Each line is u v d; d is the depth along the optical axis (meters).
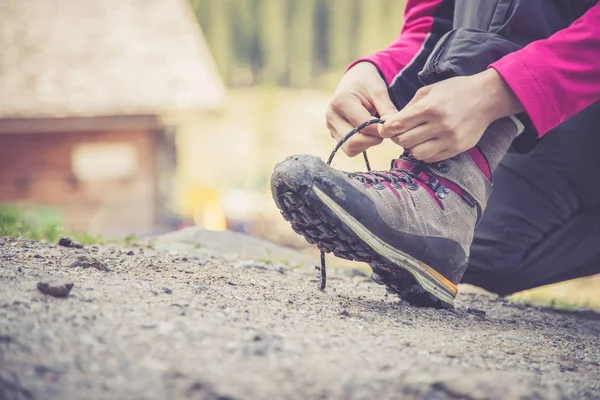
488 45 1.77
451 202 1.83
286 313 1.58
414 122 1.70
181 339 1.27
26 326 1.25
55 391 1.06
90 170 10.89
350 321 1.59
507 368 1.37
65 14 12.20
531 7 1.80
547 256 2.52
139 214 11.10
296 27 36.75
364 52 36.16
